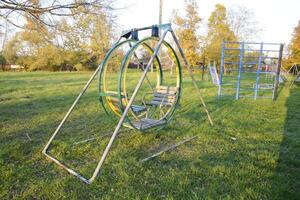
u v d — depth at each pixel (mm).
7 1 3547
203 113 5895
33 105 6754
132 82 13562
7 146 3551
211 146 3713
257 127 4723
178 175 2760
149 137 4059
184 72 23766
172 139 4051
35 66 27500
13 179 2637
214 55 24484
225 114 5809
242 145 3738
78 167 2971
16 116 5434
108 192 2414
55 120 5145
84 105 6781
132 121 4035
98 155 3344
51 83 13312
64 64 28922
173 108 4449
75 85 12281
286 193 2402
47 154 3285
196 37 24000
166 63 23188
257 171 2855
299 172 2863
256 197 2322
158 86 4922
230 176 2734
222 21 26234
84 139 3971
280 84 13641
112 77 17906
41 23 4066
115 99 3660
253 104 7250
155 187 2508
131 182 2609
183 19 23344
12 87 11008
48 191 2406
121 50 21844
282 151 3500
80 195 2375
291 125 4867
